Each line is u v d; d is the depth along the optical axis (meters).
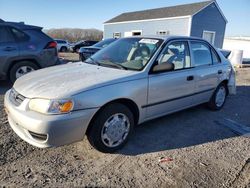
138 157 3.15
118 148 3.28
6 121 3.99
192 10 22.53
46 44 6.49
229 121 4.61
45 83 3.02
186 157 3.20
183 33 22.61
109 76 3.19
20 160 2.95
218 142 3.69
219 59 5.02
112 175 2.75
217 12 23.88
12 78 6.14
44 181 2.59
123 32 28.39
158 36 4.11
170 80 3.75
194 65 4.31
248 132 4.12
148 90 3.44
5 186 2.48
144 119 3.58
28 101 2.80
